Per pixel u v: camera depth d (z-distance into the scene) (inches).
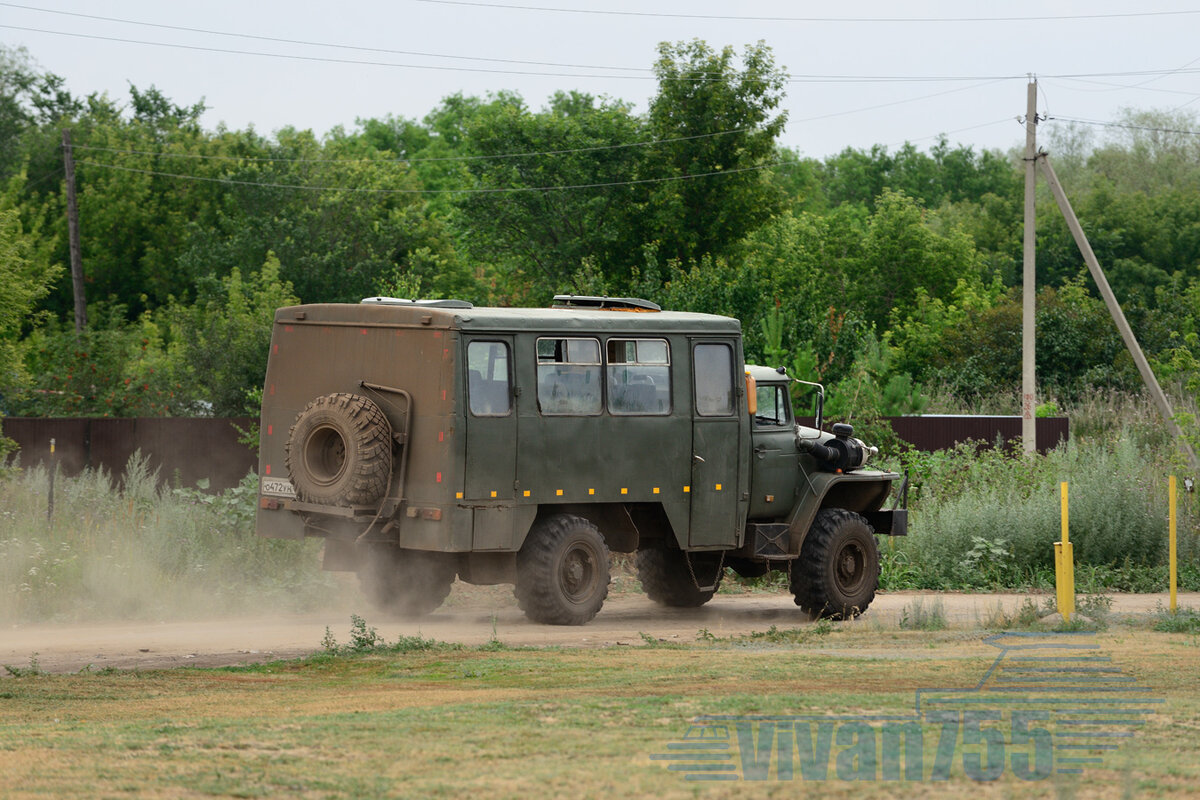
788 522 1749.5
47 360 3275.1
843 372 3302.2
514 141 5777.6
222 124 7440.9
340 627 1519.4
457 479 1460.4
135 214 6624.0
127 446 2810.0
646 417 1606.8
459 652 1259.2
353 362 1542.8
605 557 1582.2
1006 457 2839.6
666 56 5620.1
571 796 618.8
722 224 5570.9
